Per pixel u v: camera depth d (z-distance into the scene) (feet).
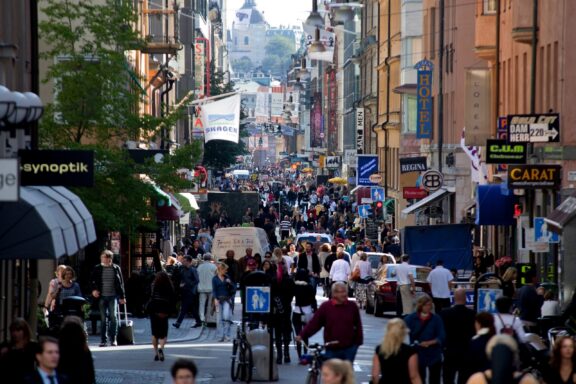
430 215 419.13
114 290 213.46
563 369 107.34
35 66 179.42
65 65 242.17
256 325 180.75
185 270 256.73
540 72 289.33
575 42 261.24
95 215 237.04
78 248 140.26
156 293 190.70
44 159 141.49
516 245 318.86
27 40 178.50
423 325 134.31
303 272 192.03
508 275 195.62
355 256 325.83
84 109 243.40
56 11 244.83
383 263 315.78
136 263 327.67
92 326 234.79
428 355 133.80
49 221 128.16
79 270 275.59
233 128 465.47
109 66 242.78
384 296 284.61
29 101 116.26
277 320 187.01
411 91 510.17
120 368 180.86
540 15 286.25
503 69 338.95
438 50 453.58
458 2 411.13
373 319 281.74
